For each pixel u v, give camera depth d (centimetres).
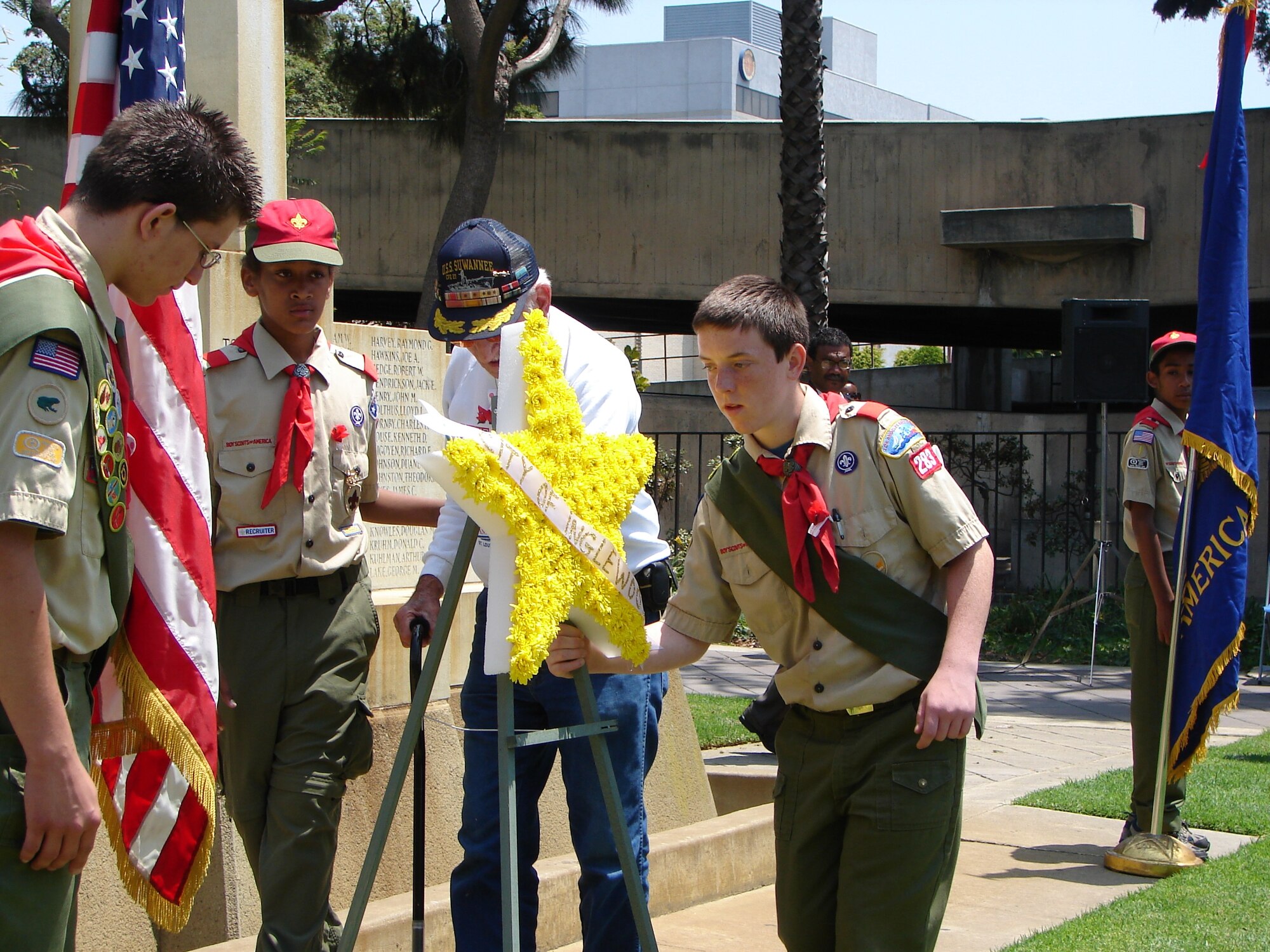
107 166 232
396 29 1608
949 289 1720
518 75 1553
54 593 224
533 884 350
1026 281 1698
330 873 354
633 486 297
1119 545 1738
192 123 239
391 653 454
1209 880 490
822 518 284
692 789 537
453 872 346
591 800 331
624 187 1775
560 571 275
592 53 7056
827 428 291
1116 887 493
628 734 336
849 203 1742
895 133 1722
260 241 349
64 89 1573
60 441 214
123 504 238
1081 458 1922
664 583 354
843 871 290
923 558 293
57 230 229
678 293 1772
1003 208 1691
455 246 327
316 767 347
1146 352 1141
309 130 1744
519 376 290
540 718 346
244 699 347
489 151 1498
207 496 300
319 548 355
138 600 283
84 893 370
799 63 1250
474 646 353
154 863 286
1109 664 1247
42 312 214
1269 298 1616
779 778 307
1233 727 896
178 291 306
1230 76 516
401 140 1792
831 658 290
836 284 1748
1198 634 509
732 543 302
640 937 291
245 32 464
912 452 286
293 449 351
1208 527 509
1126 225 1605
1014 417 1983
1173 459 532
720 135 1753
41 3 1348
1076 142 1669
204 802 280
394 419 493
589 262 1784
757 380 285
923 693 280
